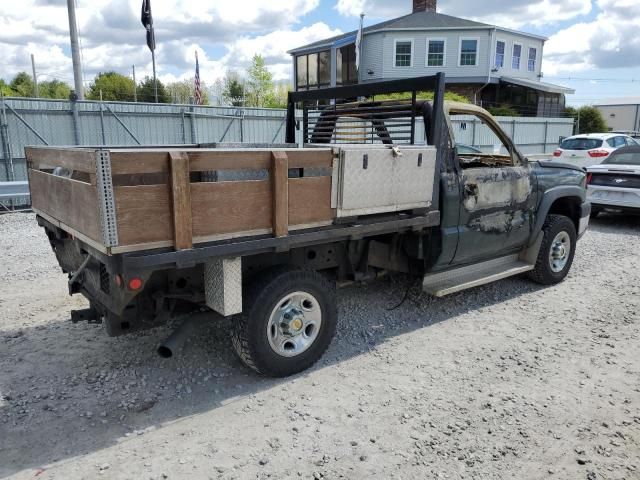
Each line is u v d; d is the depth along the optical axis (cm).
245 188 334
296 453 307
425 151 428
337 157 373
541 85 3666
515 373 405
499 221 534
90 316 410
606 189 980
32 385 379
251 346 370
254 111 1752
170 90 4756
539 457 304
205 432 327
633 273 684
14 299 553
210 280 357
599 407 357
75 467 292
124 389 376
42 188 406
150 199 299
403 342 463
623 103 5866
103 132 1451
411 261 514
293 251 416
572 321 514
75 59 1573
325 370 409
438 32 3453
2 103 1263
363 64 3594
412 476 288
